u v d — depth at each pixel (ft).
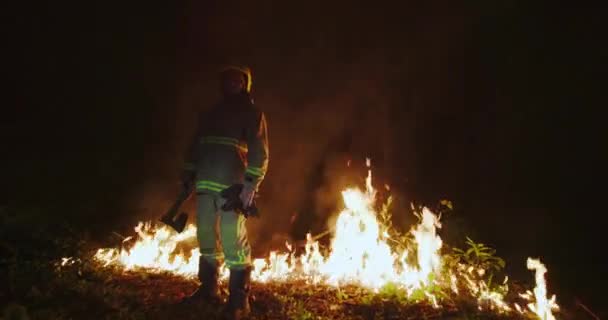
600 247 24.27
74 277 16.31
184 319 13.66
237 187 13.65
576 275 20.31
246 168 13.83
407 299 15.87
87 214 27.17
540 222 27.02
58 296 14.74
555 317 15.48
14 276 15.99
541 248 24.25
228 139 14.02
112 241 22.44
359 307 15.20
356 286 17.46
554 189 29.48
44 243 20.56
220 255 14.83
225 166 13.92
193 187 15.16
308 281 17.95
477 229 25.80
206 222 14.19
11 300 14.14
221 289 16.30
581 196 28.63
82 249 20.29
